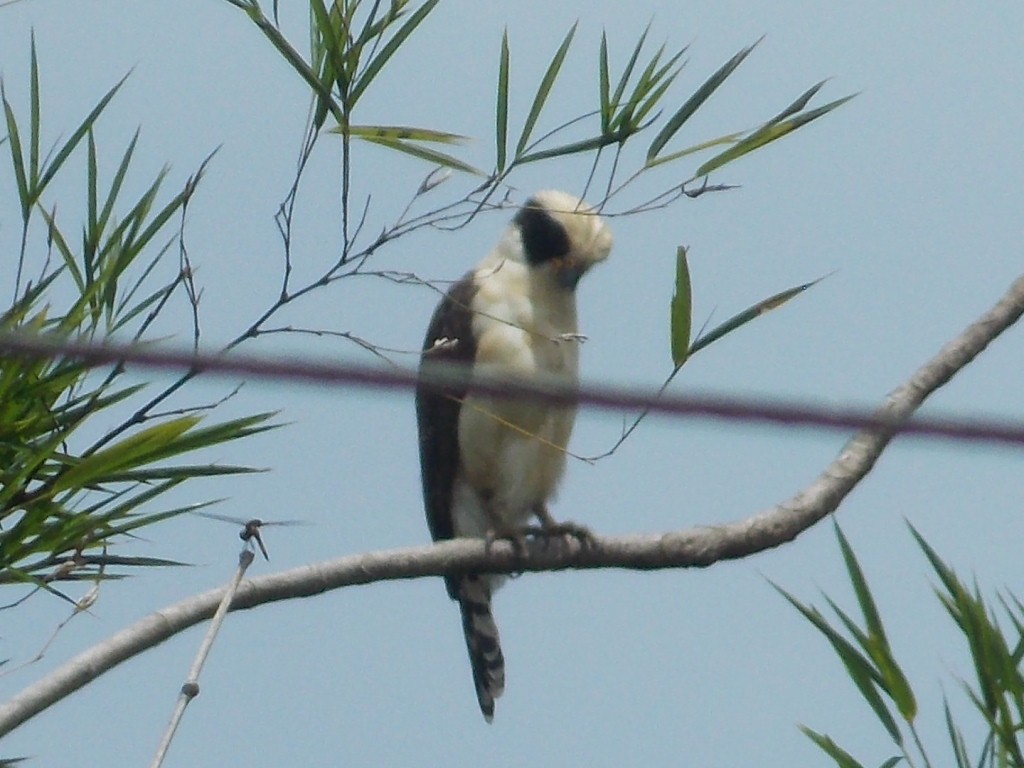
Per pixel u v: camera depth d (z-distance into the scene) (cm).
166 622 764
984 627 876
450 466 1238
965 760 873
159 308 842
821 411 443
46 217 856
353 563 856
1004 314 988
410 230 851
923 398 966
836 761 879
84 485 838
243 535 742
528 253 1220
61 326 824
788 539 946
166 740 661
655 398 440
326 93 877
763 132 922
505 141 898
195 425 826
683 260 884
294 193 845
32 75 862
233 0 880
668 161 913
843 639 893
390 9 890
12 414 824
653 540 959
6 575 828
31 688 726
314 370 419
